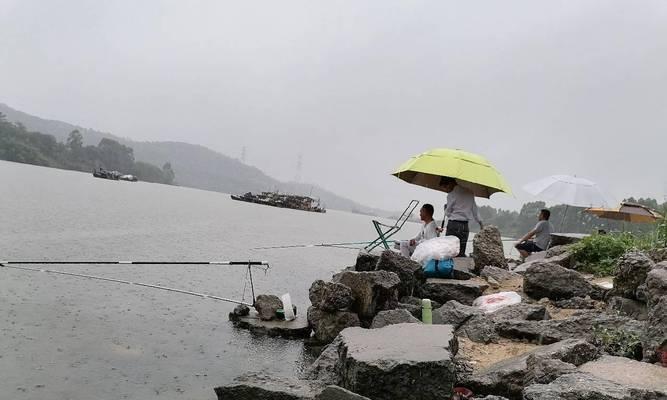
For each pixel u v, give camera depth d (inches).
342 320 390.0
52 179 3521.2
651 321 258.1
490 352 316.8
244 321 430.9
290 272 751.1
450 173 502.6
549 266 422.6
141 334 387.2
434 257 487.8
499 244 553.3
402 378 227.9
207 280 622.2
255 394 243.3
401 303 420.2
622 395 196.2
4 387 280.5
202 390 297.4
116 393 284.7
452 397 237.1
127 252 816.3
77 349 345.4
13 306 427.8
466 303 446.9
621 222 829.2
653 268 301.1
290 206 4217.5
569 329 317.4
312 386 251.6
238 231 1469.0
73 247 808.9
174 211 2034.9
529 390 207.0
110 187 3636.8
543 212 697.0
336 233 1939.0
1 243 773.9
